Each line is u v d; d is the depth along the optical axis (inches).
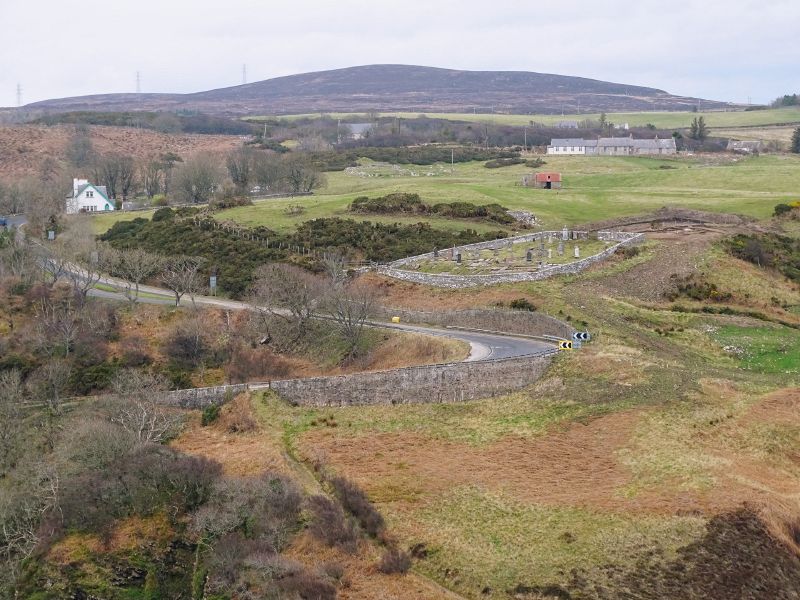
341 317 3833.7
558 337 3533.5
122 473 2664.9
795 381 3169.3
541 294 3865.7
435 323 3946.9
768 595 2048.5
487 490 2476.6
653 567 2113.7
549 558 2169.0
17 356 3860.7
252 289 4483.3
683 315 3754.9
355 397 3147.1
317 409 3115.2
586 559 2153.1
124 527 2541.8
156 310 4274.1
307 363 3811.5
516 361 3139.8
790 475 2549.2
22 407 3378.4
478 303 3951.8
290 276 4323.3
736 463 2556.6
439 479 2556.6
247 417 3051.2
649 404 2881.4
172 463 2679.6
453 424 2930.6
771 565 2118.6
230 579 2210.9
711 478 2436.0
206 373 3777.1
